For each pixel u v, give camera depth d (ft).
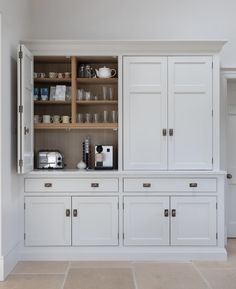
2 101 10.37
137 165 12.33
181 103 12.32
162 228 12.06
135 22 14.08
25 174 12.01
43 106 13.84
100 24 14.08
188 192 12.07
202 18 14.14
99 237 12.08
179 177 12.05
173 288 9.66
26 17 13.32
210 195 12.08
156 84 12.33
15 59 11.84
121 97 12.37
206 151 12.30
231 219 15.11
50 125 12.67
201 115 12.31
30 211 12.07
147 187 12.07
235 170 15.12
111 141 13.88
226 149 14.84
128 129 12.34
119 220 12.07
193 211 12.09
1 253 10.28
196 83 12.31
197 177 12.05
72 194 12.07
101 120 13.82
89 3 14.06
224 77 14.24
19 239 11.96
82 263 11.72
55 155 13.20
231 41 14.16
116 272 10.89
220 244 12.10
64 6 14.06
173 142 12.33
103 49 12.34
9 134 11.09
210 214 12.09
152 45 12.16
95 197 12.07
